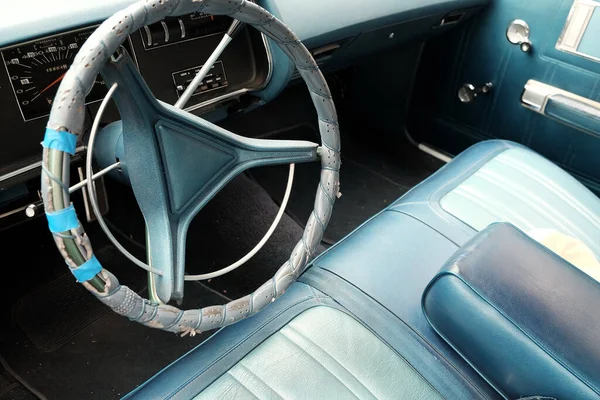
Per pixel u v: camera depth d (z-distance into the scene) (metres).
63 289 1.35
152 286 0.69
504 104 1.61
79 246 0.54
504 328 0.63
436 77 1.76
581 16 1.33
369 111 2.03
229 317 0.74
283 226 1.61
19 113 0.92
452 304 0.68
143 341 1.27
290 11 1.13
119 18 0.54
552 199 1.07
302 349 0.76
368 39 1.39
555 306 0.61
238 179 1.76
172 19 1.06
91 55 0.53
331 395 0.71
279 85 1.20
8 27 0.84
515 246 0.70
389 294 0.85
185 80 1.13
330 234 1.60
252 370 0.73
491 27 1.55
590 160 1.47
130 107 0.60
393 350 0.77
